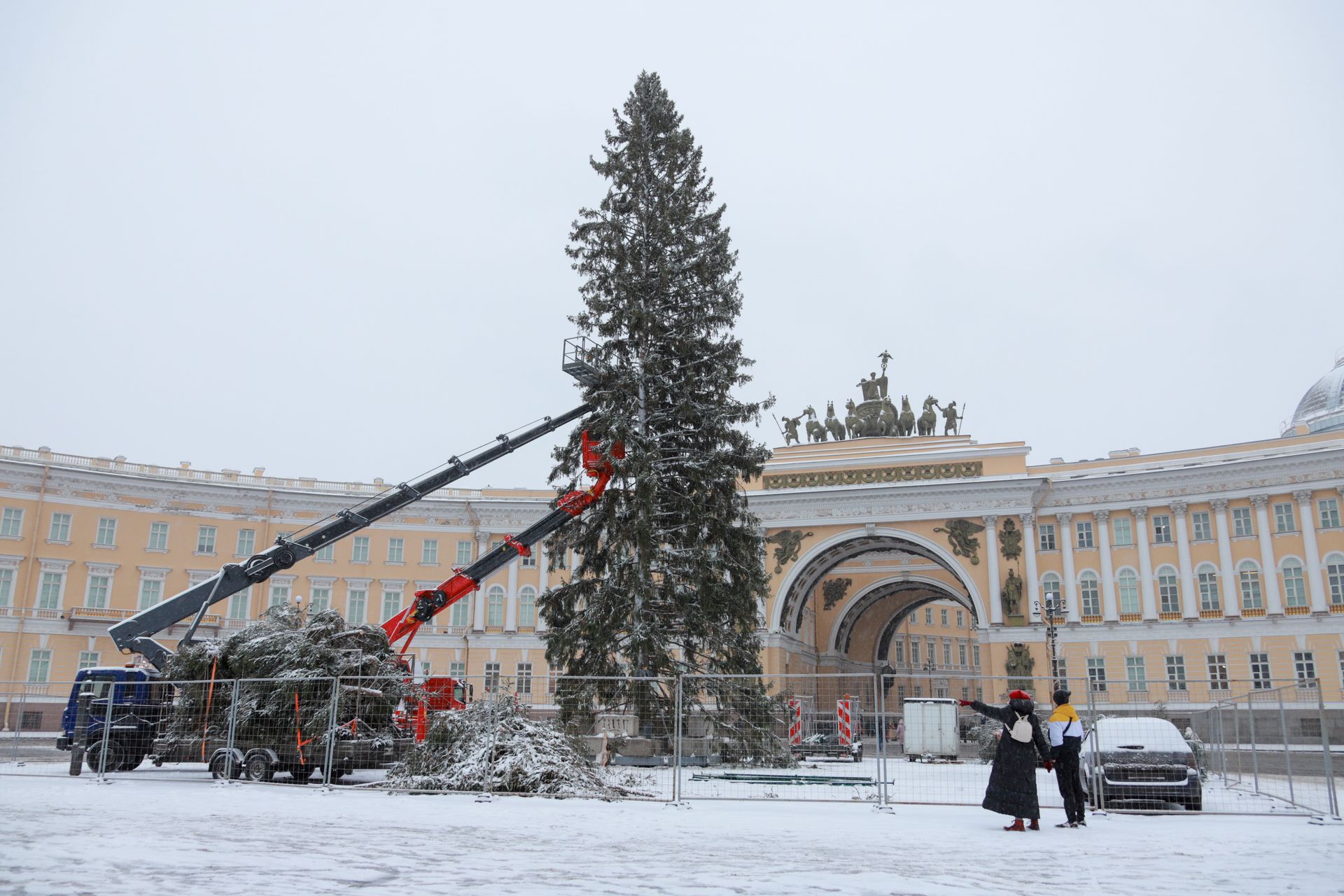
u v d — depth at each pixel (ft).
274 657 82.23
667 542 123.24
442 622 232.73
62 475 209.26
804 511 222.89
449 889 32.12
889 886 34.01
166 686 85.76
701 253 130.11
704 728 77.61
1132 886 34.78
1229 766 86.33
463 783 67.26
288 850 40.32
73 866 34.73
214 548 221.05
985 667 205.46
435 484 115.85
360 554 230.68
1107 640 200.95
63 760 106.32
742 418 127.13
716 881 34.60
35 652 201.05
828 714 73.77
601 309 126.62
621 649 115.24
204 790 69.05
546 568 234.58
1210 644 193.67
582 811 58.13
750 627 124.67
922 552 221.05
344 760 76.18
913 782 82.23
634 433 118.01
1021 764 52.16
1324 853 43.86
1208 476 199.11
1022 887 34.42
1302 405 286.25
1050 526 210.79
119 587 211.61
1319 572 187.11
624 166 134.00
